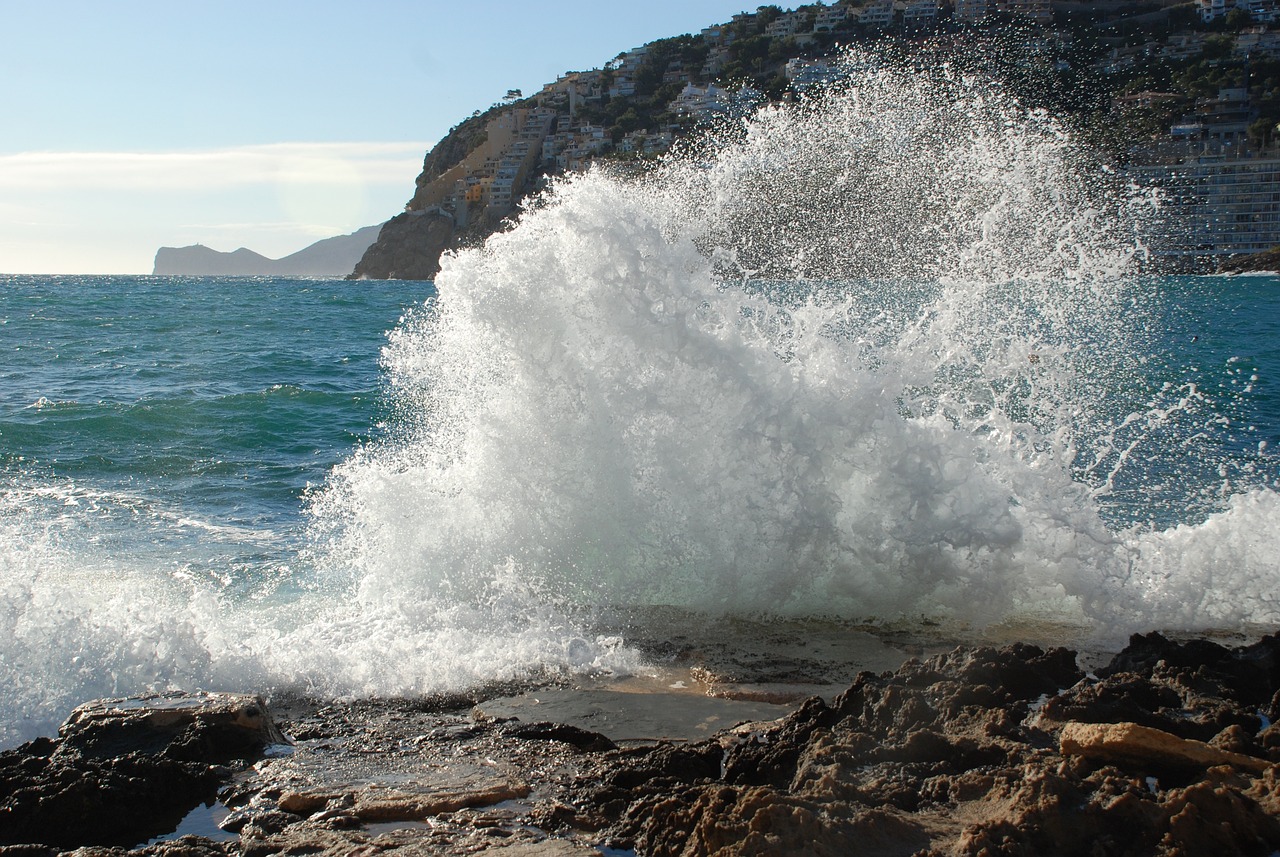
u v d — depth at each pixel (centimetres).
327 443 1289
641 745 457
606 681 546
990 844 306
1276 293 4341
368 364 2284
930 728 403
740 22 12500
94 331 3297
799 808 322
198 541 838
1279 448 1133
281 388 1714
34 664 522
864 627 644
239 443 1276
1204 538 701
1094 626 636
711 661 578
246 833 366
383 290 9862
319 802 390
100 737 442
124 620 604
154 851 352
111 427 1341
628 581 703
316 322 3969
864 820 323
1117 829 316
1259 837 314
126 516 914
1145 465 1038
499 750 444
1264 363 1892
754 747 421
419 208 14725
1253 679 463
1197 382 1598
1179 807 321
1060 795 326
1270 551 681
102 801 384
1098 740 361
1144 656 497
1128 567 661
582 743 459
